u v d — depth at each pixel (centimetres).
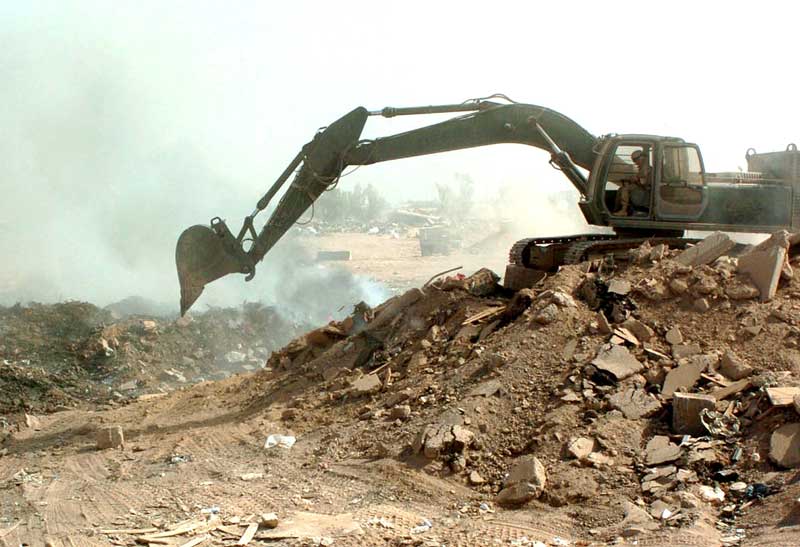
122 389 1942
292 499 937
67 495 1041
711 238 1247
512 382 1088
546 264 1491
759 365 1024
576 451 923
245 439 1235
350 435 1139
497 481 932
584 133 1523
